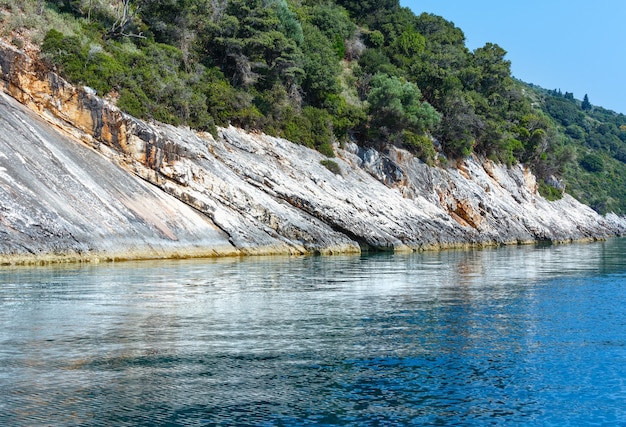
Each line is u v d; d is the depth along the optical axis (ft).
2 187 111.96
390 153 252.62
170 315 67.36
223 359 50.49
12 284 86.28
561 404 41.81
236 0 228.43
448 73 307.58
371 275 113.29
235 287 90.33
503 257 178.81
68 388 42.73
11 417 37.52
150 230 133.59
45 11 168.55
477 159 318.45
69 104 145.28
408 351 54.44
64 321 62.80
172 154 151.84
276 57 234.79
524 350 55.36
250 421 38.01
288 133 214.28
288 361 50.44
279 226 164.86
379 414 39.58
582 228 364.58
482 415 39.75
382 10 369.30
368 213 198.08
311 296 84.33
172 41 211.20
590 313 74.59
